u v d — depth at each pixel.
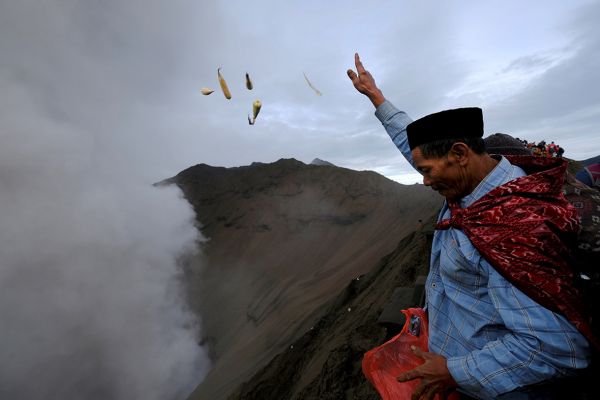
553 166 1.31
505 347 1.12
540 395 1.20
